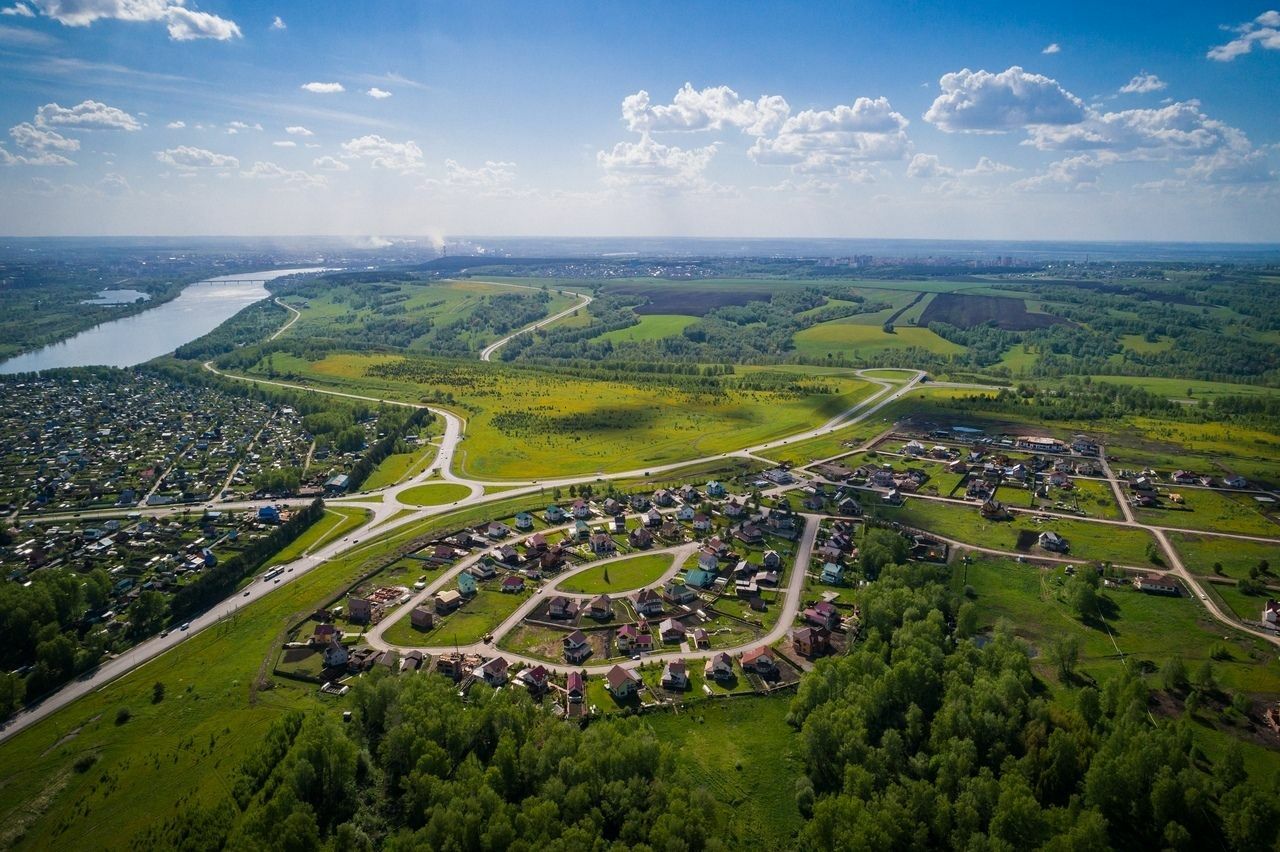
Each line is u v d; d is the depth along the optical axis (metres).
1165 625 166.12
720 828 113.31
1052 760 115.12
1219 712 134.12
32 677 149.25
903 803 110.56
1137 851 105.19
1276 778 109.56
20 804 118.31
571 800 109.00
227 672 152.38
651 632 165.75
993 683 130.38
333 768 114.38
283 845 101.00
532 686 144.62
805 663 154.50
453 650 158.88
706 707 140.75
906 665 132.00
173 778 122.31
